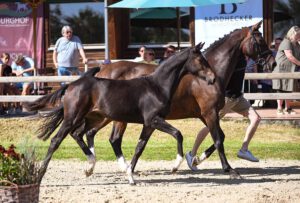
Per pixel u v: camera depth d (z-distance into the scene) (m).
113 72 14.34
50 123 12.80
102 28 25.66
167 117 13.77
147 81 12.76
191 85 13.52
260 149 16.89
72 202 11.30
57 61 21.42
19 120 19.83
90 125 13.76
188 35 25.16
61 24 25.95
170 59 12.76
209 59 13.86
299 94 19.11
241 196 11.53
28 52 26.11
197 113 13.76
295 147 17.16
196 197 11.52
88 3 25.73
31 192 9.91
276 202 11.05
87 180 13.52
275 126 19.16
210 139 18.33
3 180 9.83
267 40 24.22
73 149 17.20
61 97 12.81
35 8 23.67
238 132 18.70
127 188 12.52
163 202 11.19
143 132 12.86
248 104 14.37
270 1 24.11
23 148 10.88
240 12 24.20
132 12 25.52
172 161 15.68
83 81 12.72
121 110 12.56
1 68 21.84
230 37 13.94
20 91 23.12
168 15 25.27
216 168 14.82
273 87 20.06
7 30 26.19
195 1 19.98
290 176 13.80
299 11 24.30
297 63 19.16
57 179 13.61
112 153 16.64
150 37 25.47
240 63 14.12
